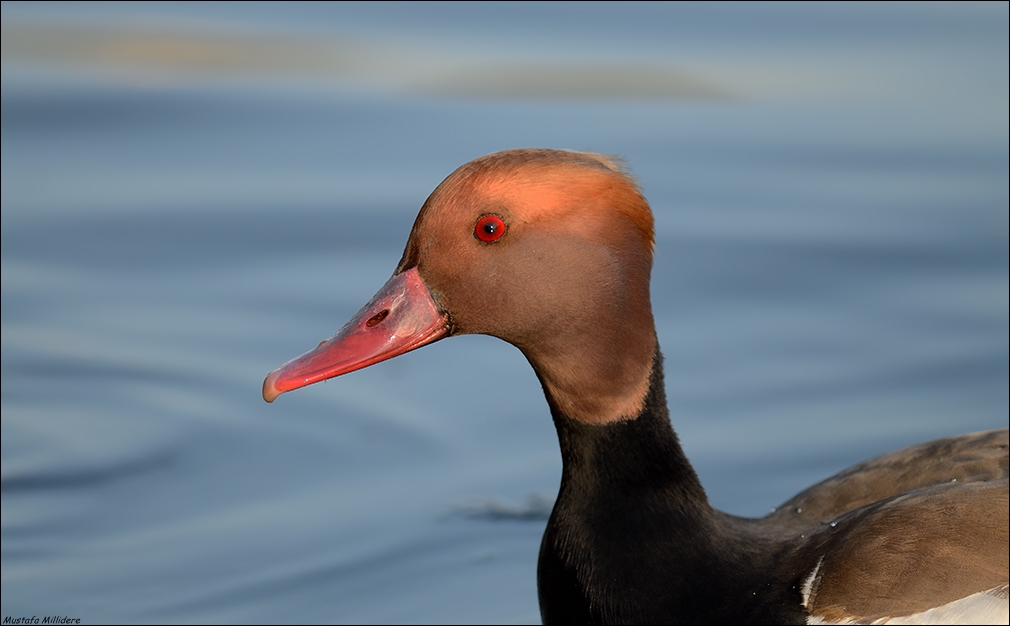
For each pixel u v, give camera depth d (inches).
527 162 294.8
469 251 297.1
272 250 540.1
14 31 684.1
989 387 450.9
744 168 572.7
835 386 455.2
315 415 459.2
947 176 561.9
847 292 502.0
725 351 474.3
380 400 466.0
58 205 570.3
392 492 414.9
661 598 304.3
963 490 301.4
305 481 422.9
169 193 573.3
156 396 467.2
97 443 444.1
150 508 410.3
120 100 634.8
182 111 627.5
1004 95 611.2
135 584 372.2
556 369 304.0
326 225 550.3
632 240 295.9
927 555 292.0
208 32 682.8
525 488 414.9
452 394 468.8
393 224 550.3
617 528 307.1
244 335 494.9
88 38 675.4
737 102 616.1
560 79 636.1
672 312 495.8
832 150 581.3
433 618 357.1
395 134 604.4
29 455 437.4
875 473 337.1
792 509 338.3
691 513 308.3
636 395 304.8
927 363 463.8
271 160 593.3
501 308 298.2
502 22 683.4
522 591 368.5
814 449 425.1
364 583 372.2
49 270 535.8
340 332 304.5
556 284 294.8
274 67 656.4
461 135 598.9
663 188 560.4
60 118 625.9
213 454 438.6
